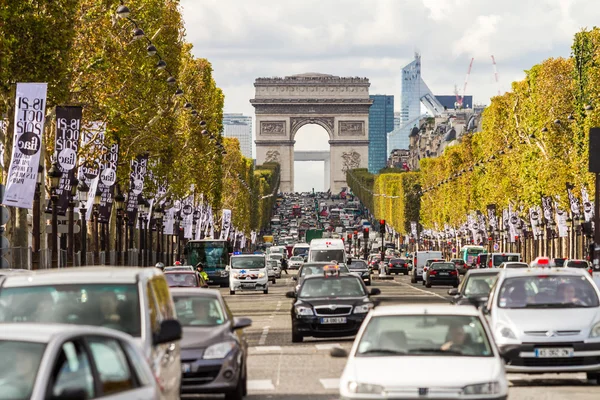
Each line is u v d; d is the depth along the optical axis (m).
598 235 136.75
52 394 28.56
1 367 29.17
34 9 122.88
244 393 63.38
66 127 140.50
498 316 68.56
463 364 45.31
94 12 152.50
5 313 42.94
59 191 142.12
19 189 114.38
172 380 44.12
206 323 62.41
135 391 32.44
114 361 32.31
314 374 75.00
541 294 70.25
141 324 42.50
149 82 186.25
